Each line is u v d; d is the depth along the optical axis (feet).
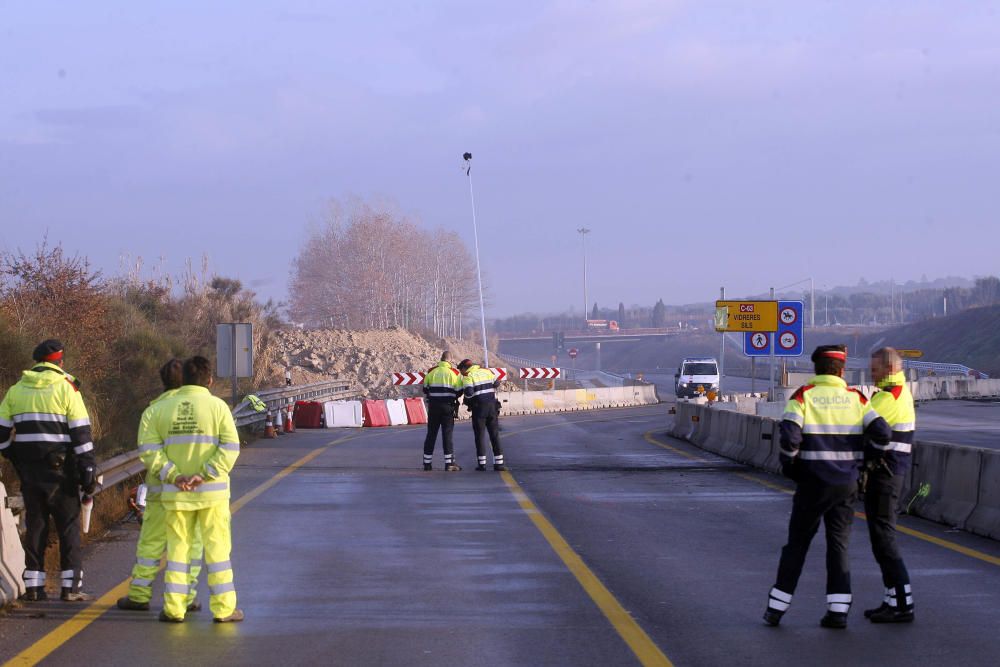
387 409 175.11
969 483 62.39
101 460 66.54
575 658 34.53
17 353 79.56
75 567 42.68
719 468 99.76
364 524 63.67
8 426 41.73
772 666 33.63
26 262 104.01
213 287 213.87
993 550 54.80
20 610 40.96
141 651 35.24
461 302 568.00
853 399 38.99
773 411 152.35
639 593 44.50
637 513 68.80
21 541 46.52
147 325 140.87
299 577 47.80
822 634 37.78
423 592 44.65
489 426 97.14
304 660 34.19
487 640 36.76
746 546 56.13
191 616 40.52
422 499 75.56
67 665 33.53
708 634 37.70
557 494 79.05
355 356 274.36
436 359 297.94
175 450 39.19
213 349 176.96
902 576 39.45
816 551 54.65
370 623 39.24
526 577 47.83
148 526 41.32
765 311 145.79
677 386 303.89
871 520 40.24
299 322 490.49
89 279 110.42
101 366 101.86
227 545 39.88
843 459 38.45
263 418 139.03
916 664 33.81
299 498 75.92
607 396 260.21
